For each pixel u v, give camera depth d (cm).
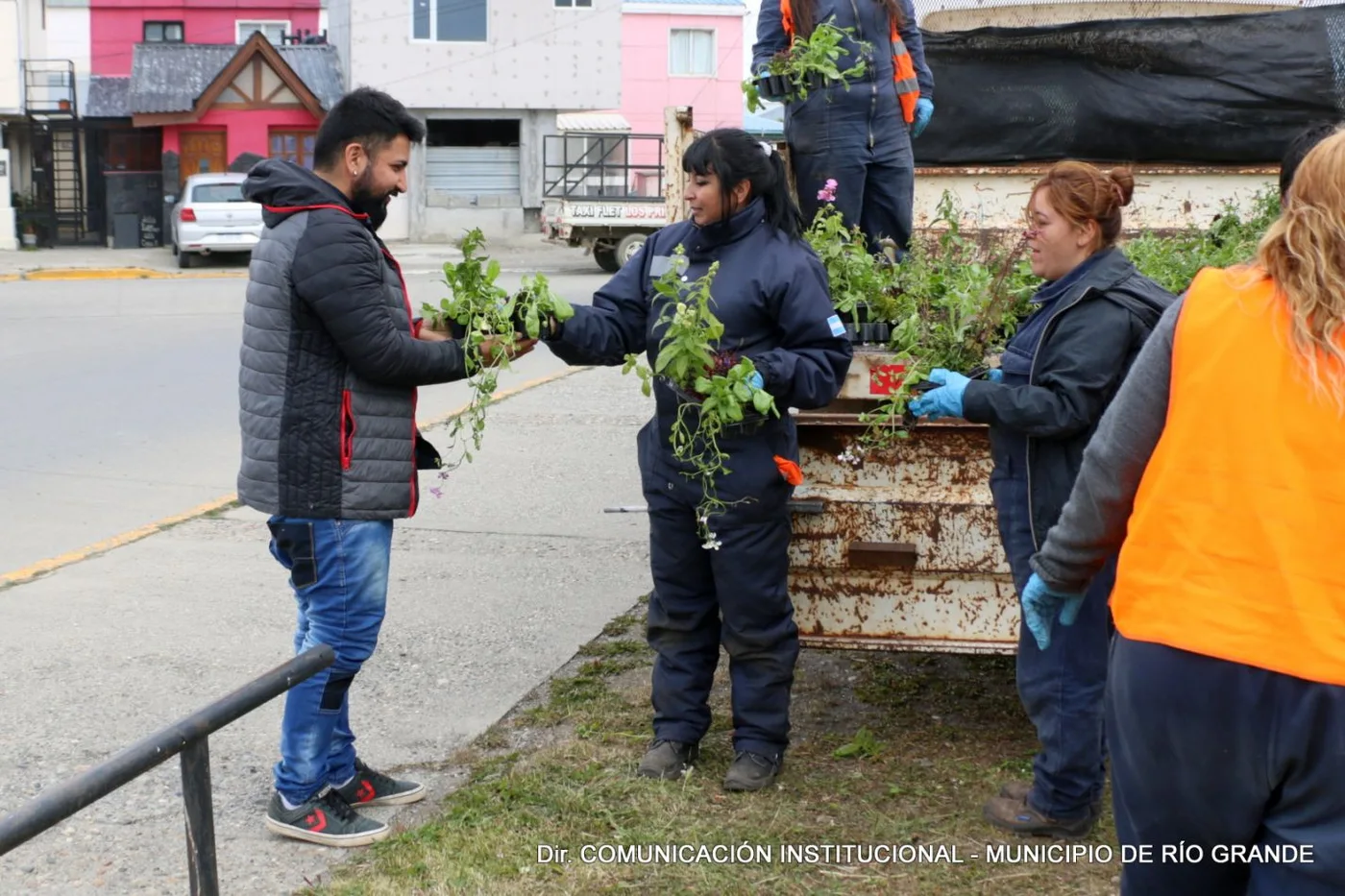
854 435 430
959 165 614
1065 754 382
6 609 628
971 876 374
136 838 401
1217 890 237
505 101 3300
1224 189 588
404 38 3234
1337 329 214
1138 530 233
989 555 425
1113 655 240
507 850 387
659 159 2738
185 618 615
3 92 3030
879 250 543
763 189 400
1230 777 221
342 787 413
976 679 529
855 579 436
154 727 490
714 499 398
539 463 932
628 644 573
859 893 365
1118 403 243
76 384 1226
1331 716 211
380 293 368
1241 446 219
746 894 363
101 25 3341
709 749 456
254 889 369
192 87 3077
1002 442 378
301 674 275
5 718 496
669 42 3772
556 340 414
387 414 381
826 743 465
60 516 800
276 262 366
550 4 3275
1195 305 230
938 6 684
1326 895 216
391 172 376
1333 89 588
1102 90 601
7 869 382
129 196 3075
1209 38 596
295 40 3409
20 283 2278
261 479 375
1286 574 214
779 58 536
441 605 635
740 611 414
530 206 3359
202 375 1285
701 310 375
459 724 491
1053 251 366
